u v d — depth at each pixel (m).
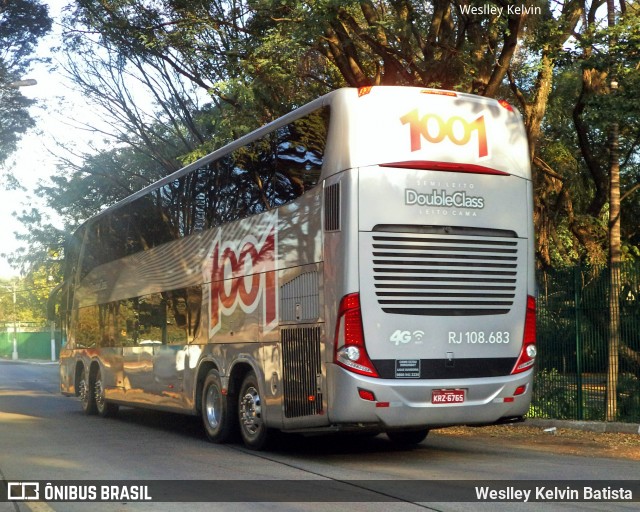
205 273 13.34
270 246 11.38
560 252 21.19
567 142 21.70
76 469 10.29
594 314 14.06
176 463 10.70
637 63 14.63
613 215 15.25
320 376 10.07
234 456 11.34
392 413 9.78
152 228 15.66
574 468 10.02
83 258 19.92
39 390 29.44
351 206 9.84
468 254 10.27
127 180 30.03
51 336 70.44
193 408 13.52
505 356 10.44
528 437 13.33
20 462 10.91
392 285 9.91
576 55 15.66
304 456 11.32
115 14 21.50
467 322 10.23
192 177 14.10
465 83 17.25
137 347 16.06
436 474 9.59
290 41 16.58
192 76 21.69
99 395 18.31
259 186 11.81
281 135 11.34
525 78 19.55
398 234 9.97
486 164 10.50
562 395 14.50
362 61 19.94
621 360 13.67
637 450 11.62
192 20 19.80
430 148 10.23
